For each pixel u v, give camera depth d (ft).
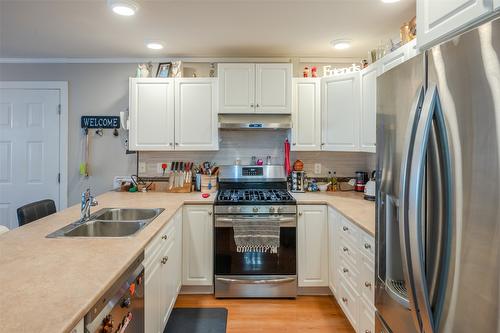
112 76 10.66
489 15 3.18
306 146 9.98
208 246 8.73
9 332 2.48
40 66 10.57
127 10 6.67
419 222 3.01
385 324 4.50
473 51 2.56
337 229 7.85
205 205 8.68
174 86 9.77
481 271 2.48
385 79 4.29
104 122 10.68
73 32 8.30
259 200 8.58
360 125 8.80
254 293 8.60
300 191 10.43
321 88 9.85
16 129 10.57
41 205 7.25
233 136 10.76
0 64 10.53
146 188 10.42
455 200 2.75
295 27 7.96
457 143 2.73
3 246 4.64
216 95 9.78
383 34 8.43
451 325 2.81
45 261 4.06
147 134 9.80
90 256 4.25
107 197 9.23
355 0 6.56
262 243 8.41
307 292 8.95
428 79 3.18
